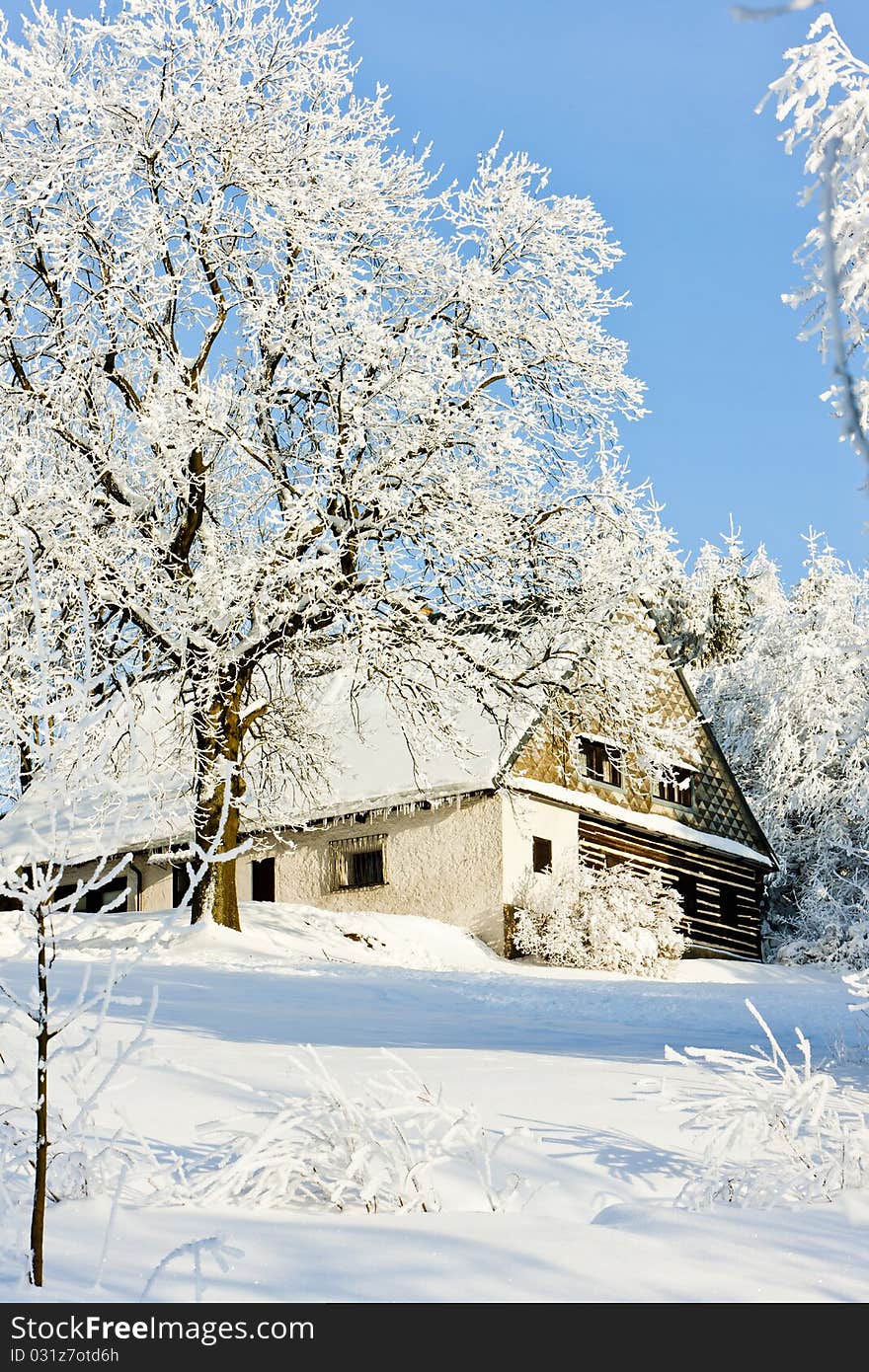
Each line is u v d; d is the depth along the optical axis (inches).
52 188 808.9
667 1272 131.0
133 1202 162.9
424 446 825.5
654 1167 198.1
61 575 663.1
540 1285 127.3
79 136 820.0
